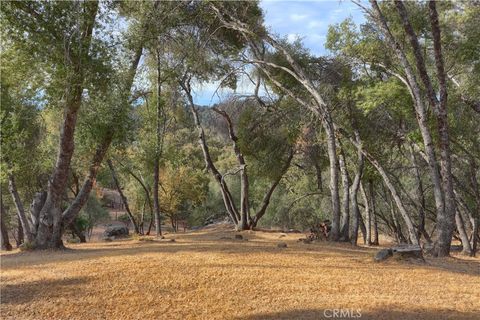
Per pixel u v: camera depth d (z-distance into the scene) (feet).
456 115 55.98
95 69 42.47
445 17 51.01
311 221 113.39
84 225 91.09
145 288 27.58
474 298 26.03
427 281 30.12
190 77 72.28
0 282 29.37
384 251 38.19
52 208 46.42
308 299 25.38
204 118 83.87
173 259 35.99
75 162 55.67
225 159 137.08
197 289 27.40
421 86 50.44
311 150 72.64
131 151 70.23
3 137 47.60
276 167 76.89
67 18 41.73
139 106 68.80
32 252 44.39
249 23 60.80
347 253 42.27
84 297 25.98
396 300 25.11
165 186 124.06
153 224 161.48
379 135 63.31
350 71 58.08
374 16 45.03
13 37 41.01
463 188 64.64
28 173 67.97
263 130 73.77
